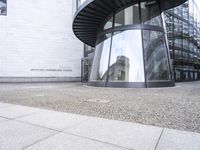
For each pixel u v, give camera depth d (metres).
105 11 14.10
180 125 3.88
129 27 13.10
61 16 24.97
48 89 12.20
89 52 25.48
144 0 13.34
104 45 14.49
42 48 24.12
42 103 6.61
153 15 13.85
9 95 8.94
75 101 6.93
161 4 14.20
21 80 23.16
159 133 3.39
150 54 12.87
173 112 5.03
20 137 3.24
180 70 24.62
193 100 7.03
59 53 24.78
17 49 23.19
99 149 2.72
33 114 4.97
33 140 3.09
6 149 2.73
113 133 3.41
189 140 3.04
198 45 32.41
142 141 3.01
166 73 13.43
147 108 5.57
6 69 22.72
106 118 4.49
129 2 13.47
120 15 13.91
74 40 25.45
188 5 27.34
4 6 22.83
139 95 8.47
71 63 25.28
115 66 13.06
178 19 24.47
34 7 23.92
